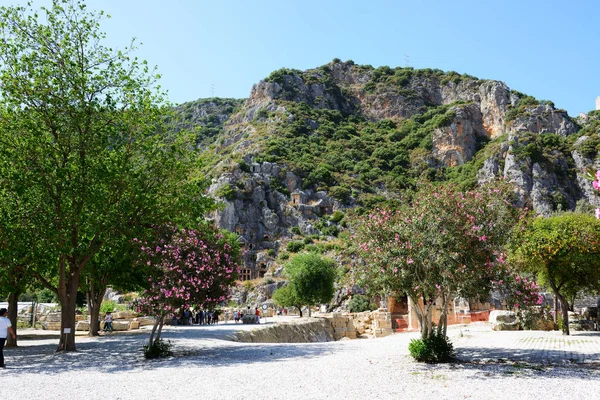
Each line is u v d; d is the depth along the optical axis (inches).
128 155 849.5
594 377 454.0
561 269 972.6
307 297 2466.8
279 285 4138.8
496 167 5383.9
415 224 577.0
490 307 1705.2
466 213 561.9
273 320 2022.6
